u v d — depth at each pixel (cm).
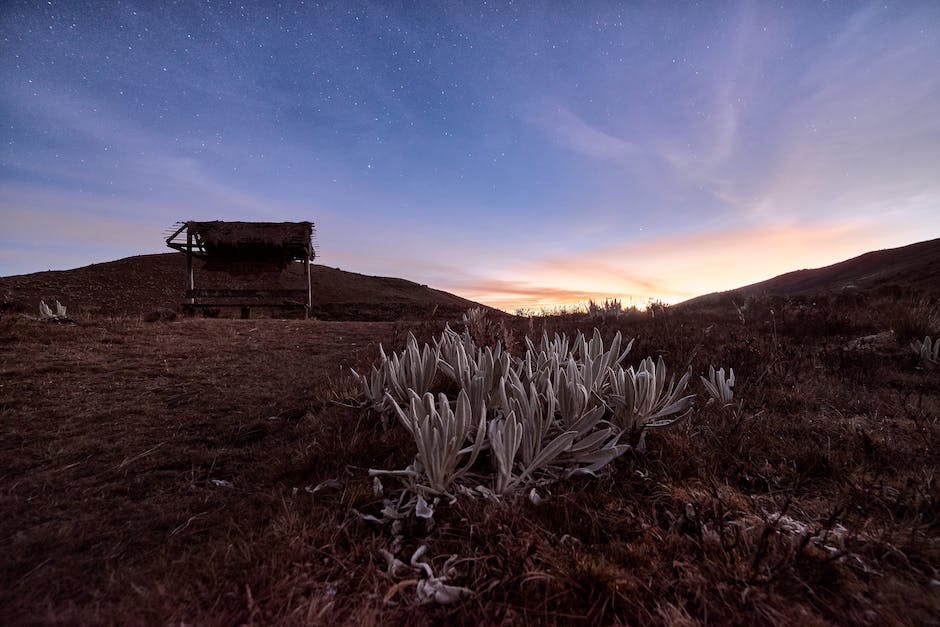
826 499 221
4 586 165
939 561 168
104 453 302
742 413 300
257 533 192
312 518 199
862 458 258
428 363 311
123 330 867
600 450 237
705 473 238
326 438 294
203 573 163
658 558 171
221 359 638
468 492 210
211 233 2011
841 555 156
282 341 843
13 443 316
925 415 316
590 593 152
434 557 174
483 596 155
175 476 267
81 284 3309
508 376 291
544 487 224
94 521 214
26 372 514
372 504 213
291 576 161
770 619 141
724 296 1518
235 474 272
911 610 144
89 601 155
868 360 479
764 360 454
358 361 580
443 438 205
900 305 727
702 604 148
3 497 238
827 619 144
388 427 307
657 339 602
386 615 148
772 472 245
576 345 378
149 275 3731
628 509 204
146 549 190
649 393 274
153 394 448
